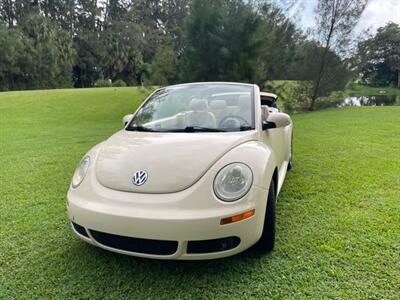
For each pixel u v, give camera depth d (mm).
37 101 16172
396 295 1778
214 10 11289
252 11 11391
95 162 2199
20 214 2984
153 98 3213
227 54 11188
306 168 4379
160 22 45500
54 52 35031
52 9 39875
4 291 1884
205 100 2916
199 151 2061
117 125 10656
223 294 1840
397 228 2537
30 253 2297
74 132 8945
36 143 6996
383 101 21922
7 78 33219
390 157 4801
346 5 14109
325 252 2223
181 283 1943
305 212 2893
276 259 2158
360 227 2570
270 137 2760
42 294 1859
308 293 1821
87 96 17750
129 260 2188
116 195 1879
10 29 33625
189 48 11664
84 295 1848
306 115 12562
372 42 15047
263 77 11984
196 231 1733
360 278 1932
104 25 42594
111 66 41375
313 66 14828
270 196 2145
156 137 2385
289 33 13273
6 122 11156
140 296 1837
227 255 1850
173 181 1851
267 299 1788
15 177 4211
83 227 1957
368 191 3381
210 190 1820
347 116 10945
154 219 1735
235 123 2574
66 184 3904
